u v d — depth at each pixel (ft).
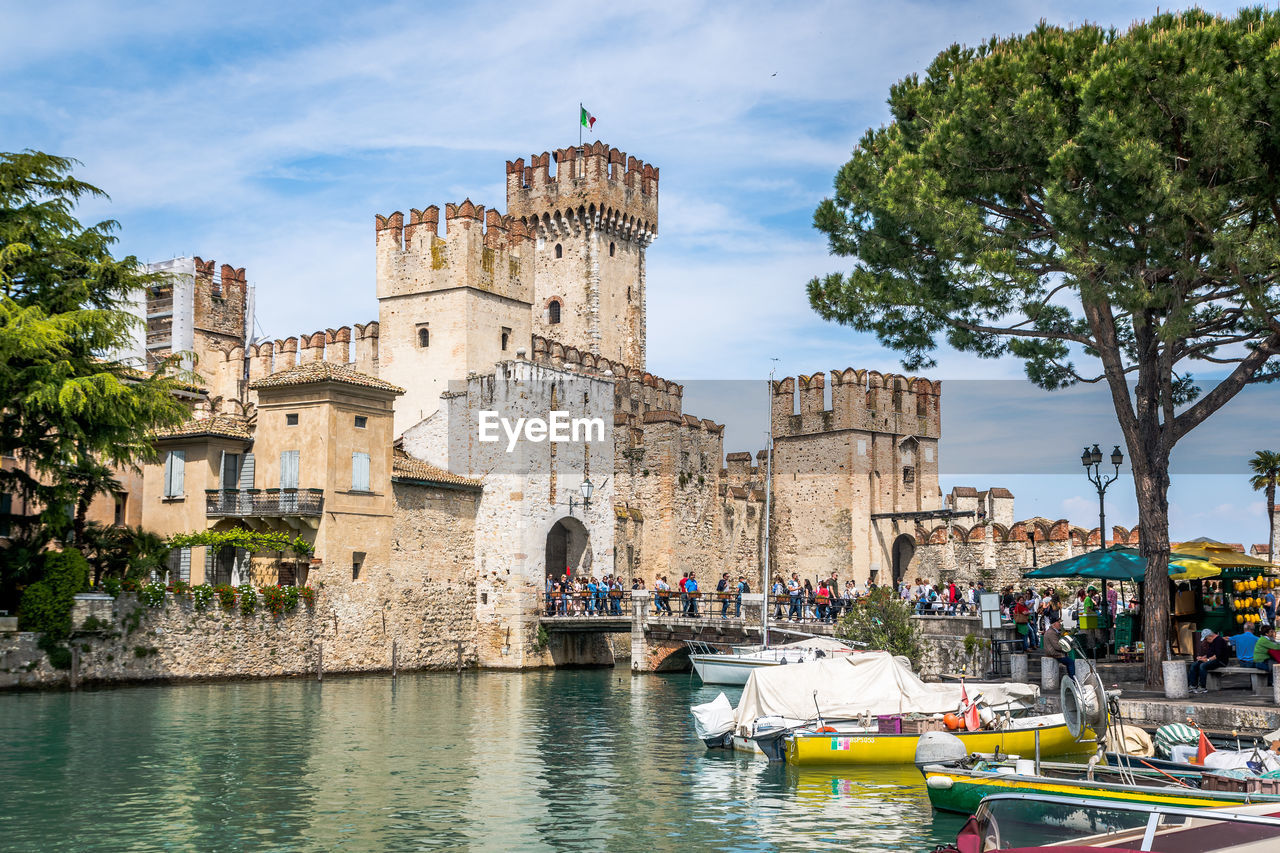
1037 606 151.53
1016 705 97.30
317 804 78.07
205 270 249.34
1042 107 92.32
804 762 92.99
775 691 100.48
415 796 81.20
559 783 86.53
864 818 74.90
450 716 124.06
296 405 169.58
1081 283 92.27
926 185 96.53
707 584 226.17
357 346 215.51
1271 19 83.76
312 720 117.39
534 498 196.34
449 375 204.13
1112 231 90.94
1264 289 89.56
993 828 47.73
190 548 165.68
